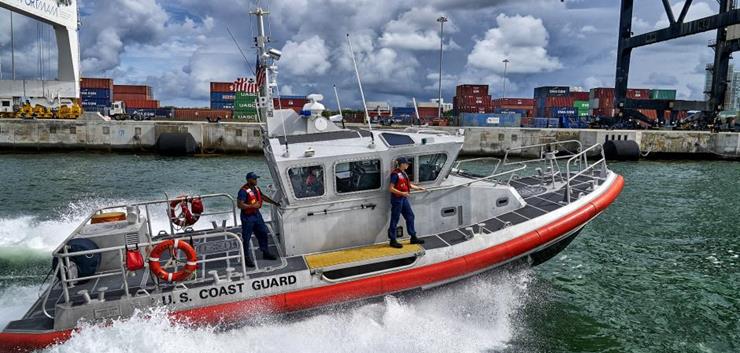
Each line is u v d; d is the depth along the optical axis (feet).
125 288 16.61
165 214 42.47
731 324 22.67
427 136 20.36
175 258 17.51
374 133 20.52
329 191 19.31
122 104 157.17
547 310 23.48
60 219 42.70
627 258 32.58
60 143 108.47
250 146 110.93
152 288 17.21
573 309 24.07
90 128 108.78
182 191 60.13
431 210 20.92
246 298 17.56
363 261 18.71
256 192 18.79
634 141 105.09
